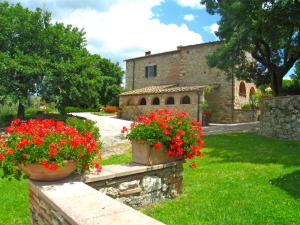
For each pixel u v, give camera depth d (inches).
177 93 1026.1
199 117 960.3
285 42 682.2
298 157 385.1
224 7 699.4
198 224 195.3
